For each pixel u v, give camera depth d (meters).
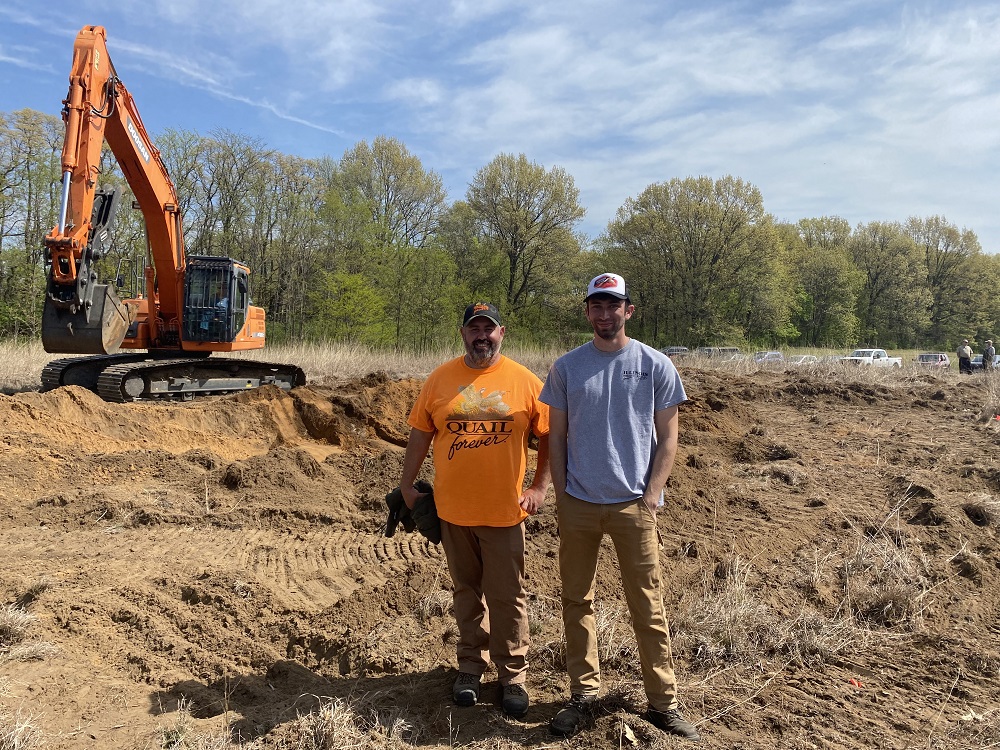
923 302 55.69
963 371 19.16
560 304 37.19
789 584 4.56
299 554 5.30
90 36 9.13
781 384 13.23
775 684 3.47
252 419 9.61
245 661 3.78
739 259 39.28
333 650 3.81
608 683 3.36
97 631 3.96
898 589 4.40
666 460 2.97
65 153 8.88
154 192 11.21
